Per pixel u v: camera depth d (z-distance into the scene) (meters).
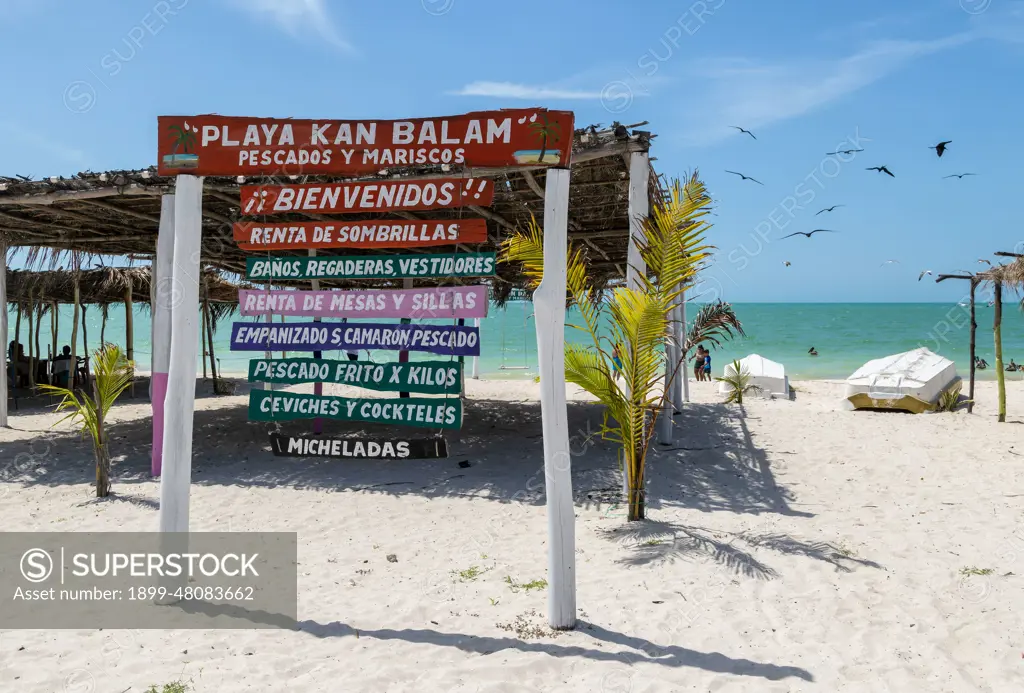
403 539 6.03
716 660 3.74
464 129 4.41
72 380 14.88
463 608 4.50
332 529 6.31
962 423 11.50
